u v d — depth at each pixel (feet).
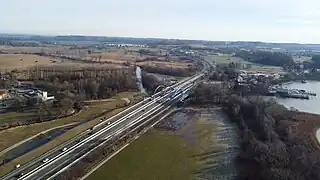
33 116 546.67
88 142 440.86
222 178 370.94
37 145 424.46
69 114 569.23
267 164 357.00
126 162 399.44
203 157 425.69
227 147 459.73
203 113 629.51
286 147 405.80
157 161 407.85
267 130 465.88
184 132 517.96
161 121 569.64
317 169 350.02
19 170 352.49
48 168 360.28
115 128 506.48
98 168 379.76
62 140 444.96
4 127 485.56
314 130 539.29
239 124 552.82
